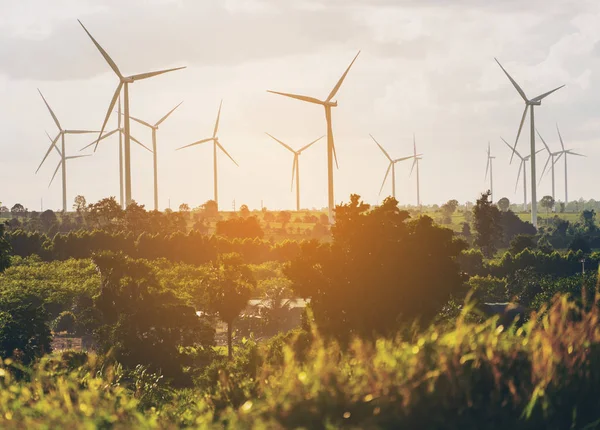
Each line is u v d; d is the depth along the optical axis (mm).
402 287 53094
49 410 11203
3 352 57781
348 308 52500
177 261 168125
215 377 22578
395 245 55094
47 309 110750
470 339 11656
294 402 10531
